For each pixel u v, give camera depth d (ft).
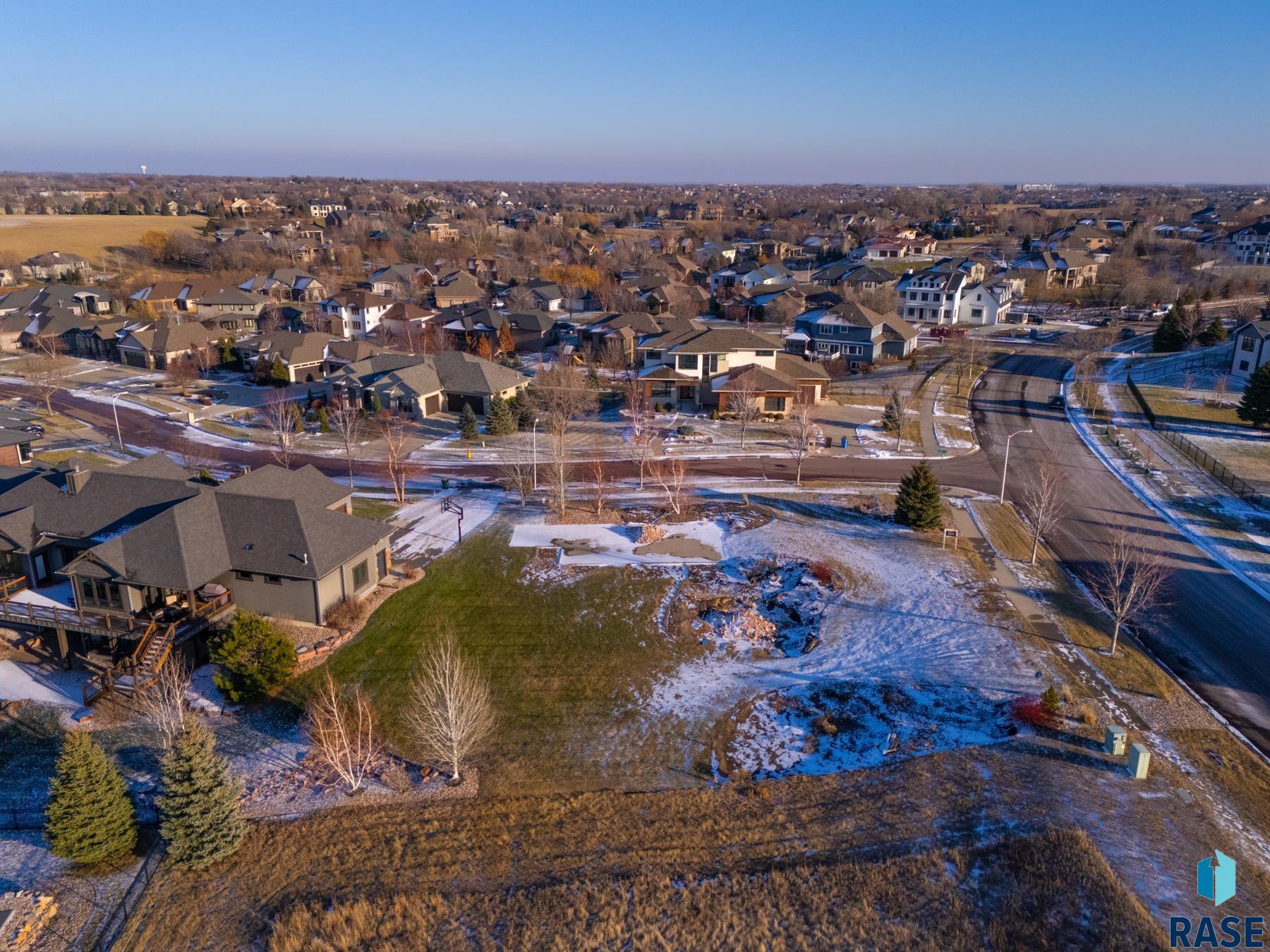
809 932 73.51
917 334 341.00
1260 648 120.57
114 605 117.50
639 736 101.96
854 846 82.94
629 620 128.36
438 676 107.55
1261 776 92.58
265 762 98.07
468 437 228.22
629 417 246.88
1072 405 254.27
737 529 161.17
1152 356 310.45
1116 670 112.98
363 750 99.19
